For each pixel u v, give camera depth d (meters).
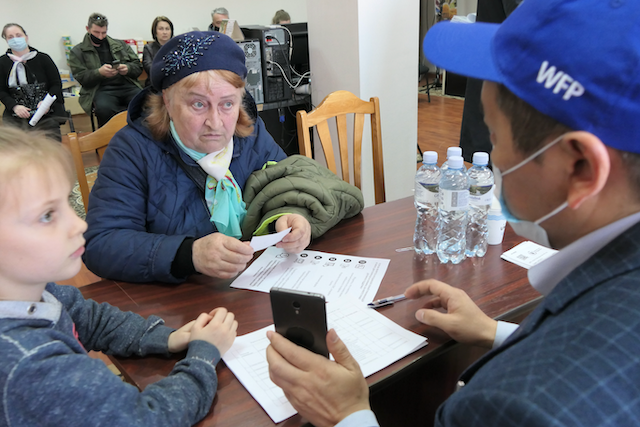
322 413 0.65
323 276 1.09
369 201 2.85
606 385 0.38
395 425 1.01
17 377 0.54
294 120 3.36
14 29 3.99
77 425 0.56
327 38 2.62
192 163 1.27
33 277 0.62
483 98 0.53
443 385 1.03
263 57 3.06
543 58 0.44
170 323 0.94
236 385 0.76
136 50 6.07
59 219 0.63
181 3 6.36
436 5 7.50
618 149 0.43
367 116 2.67
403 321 0.91
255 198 1.32
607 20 0.41
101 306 0.89
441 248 1.14
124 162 1.22
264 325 0.92
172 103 1.18
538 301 0.97
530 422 0.37
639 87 0.40
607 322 0.41
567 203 0.50
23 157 0.59
